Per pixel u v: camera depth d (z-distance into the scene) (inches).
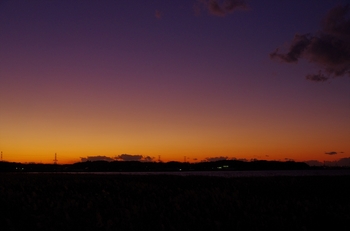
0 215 518.0
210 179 1202.6
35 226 458.6
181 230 433.4
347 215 477.7
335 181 1106.7
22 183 1012.5
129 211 522.0
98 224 450.3
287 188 949.2
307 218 489.4
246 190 906.1
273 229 442.3
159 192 813.2
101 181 1090.1
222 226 452.4
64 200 687.7
